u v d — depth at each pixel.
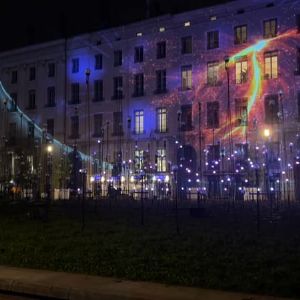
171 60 56.50
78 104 63.16
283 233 16.73
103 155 59.84
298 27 49.38
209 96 53.72
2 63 70.12
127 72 59.66
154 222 21.48
